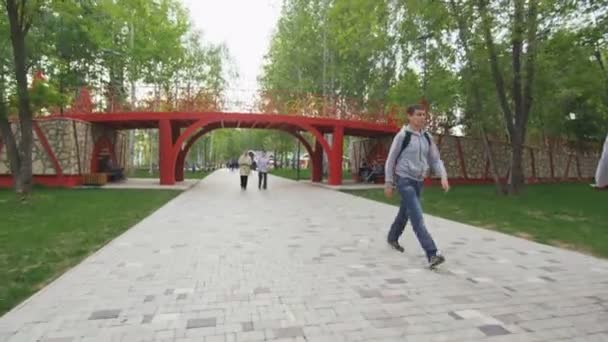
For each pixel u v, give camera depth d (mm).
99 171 20406
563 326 3162
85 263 5008
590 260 5316
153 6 26922
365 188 18984
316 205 11664
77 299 3729
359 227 7809
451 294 3898
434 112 22500
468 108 20266
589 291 4016
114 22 25641
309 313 3400
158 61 29594
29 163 12219
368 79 28312
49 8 13992
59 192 14383
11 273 4555
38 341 2875
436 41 15359
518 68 13953
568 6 11656
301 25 28484
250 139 62938
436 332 3035
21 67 11703
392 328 3104
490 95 17188
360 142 27422
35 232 6914
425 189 18359
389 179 5207
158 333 3010
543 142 28375
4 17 14016
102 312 3414
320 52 28656
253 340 2896
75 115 18703
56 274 4590
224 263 5043
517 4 12109
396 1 14984
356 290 4008
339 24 18844
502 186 15133
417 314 3383
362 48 18219
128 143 28484
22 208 9906
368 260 5223
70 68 24594
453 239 6695
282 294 3881
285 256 5418
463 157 23328
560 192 16516
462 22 13320
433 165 5348
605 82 17594
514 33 12359
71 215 8883
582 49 13609
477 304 3627
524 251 5816
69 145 17281
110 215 9000
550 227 7977
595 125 26781
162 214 9445
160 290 3994
